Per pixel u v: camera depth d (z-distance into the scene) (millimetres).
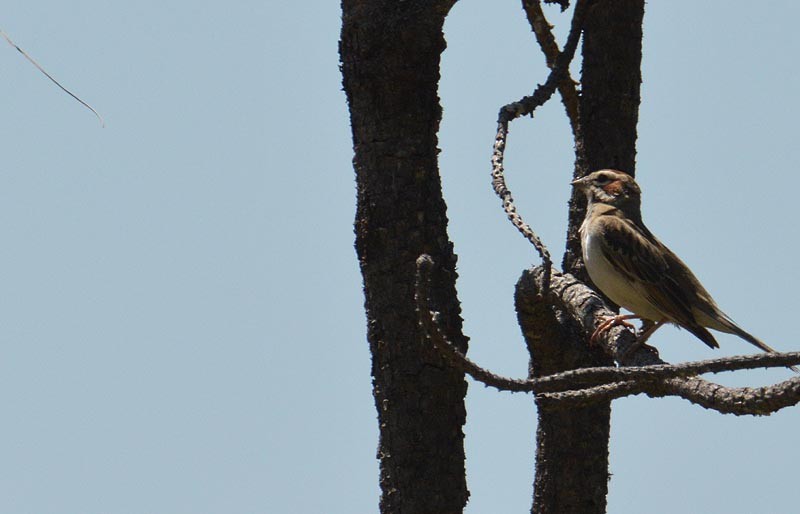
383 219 11883
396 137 11930
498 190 11344
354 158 12203
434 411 11664
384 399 11781
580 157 15266
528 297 12609
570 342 13234
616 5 14500
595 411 13344
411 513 11562
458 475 11758
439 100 12250
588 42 14758
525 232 10805
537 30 14859
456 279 12133
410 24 11844
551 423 13398
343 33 12141
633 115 15008
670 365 8195
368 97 11992
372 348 11930
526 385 8383
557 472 13406
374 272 11891
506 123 12203
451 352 8336
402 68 11875
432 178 12094
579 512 13422
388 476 11719
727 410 8086
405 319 11703
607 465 13617
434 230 11977
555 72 13062
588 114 14969
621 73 14750
